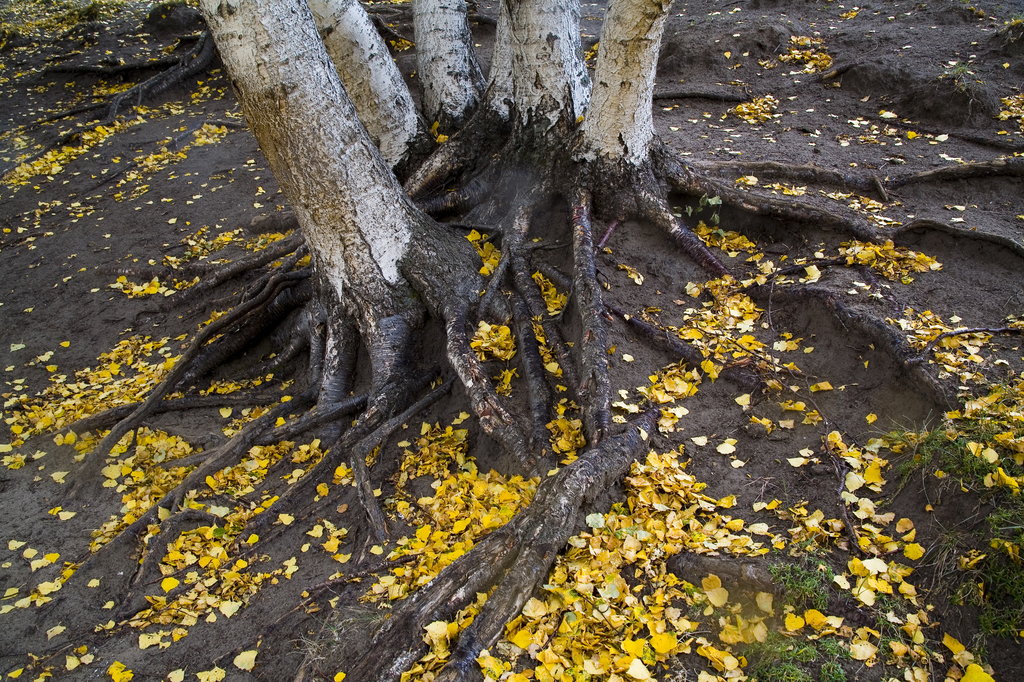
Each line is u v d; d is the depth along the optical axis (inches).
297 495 177.2
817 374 171.5
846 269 196.7
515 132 236.1
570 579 128.9
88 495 193.6
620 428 157.3
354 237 196.1
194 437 208.1
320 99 176.2
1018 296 181.0
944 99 283.0
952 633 114.3
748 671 114.4
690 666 116.2
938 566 121.5
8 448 213.5
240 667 134.4
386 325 202.7
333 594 145.6
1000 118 271.4
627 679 112.9
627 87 200.7
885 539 128.9
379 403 189.6
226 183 362.0
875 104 305.3
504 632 121.6
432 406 190.9
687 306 202.8
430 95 285.0
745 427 162.2
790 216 216.4
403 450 183.9
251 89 170.2
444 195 242.2
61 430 214.2
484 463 172.9
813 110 312.2
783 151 269.6
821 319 182.5
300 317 242.4
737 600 124.5
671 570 131.2
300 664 132.3
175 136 428.5
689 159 253.4
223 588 154.3
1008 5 348.8
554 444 159.8
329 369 208.2
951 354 158.4
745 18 387.5
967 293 185.0
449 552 142.9
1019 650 108.8
